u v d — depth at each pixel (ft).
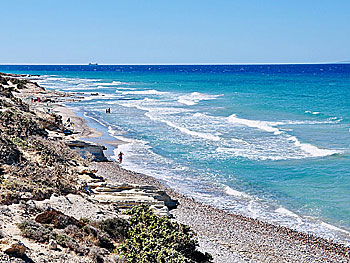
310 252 59.82
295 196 83.71
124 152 120.26
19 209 45.27
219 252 55.42
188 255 44.29
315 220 72.28
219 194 85.66
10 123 96.53
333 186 88.22
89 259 37.04
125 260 39.06
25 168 64.80
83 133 145.59
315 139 133.28
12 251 32.60
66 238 39.01
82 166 88.89
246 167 103.86
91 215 53.01
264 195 84.74
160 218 47.93
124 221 49.90
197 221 68.90
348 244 63.46
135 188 75.31
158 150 123.03
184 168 103.91
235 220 71.20
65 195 59.93
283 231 67.41
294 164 105.19
